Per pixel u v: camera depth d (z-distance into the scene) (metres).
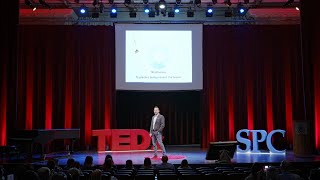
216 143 10.04
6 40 12.72
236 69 14.44
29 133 10.23
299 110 14.17
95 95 14.36
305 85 12.83
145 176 5.98
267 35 14.34
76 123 14.23
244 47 14.39
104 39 14.37
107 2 14.10
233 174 5.91
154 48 14.16
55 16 14.45
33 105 14.16
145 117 15.33
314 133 12.54
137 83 14.09
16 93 13.03
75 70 14.30
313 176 5.02
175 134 15.36
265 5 14.28
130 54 14.12
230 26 14.46
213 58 14.41
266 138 12.66
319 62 12.37
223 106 14.45
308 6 12.54
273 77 14.37
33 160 10.63
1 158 11.34
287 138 14.13
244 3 13.37
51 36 14.23
